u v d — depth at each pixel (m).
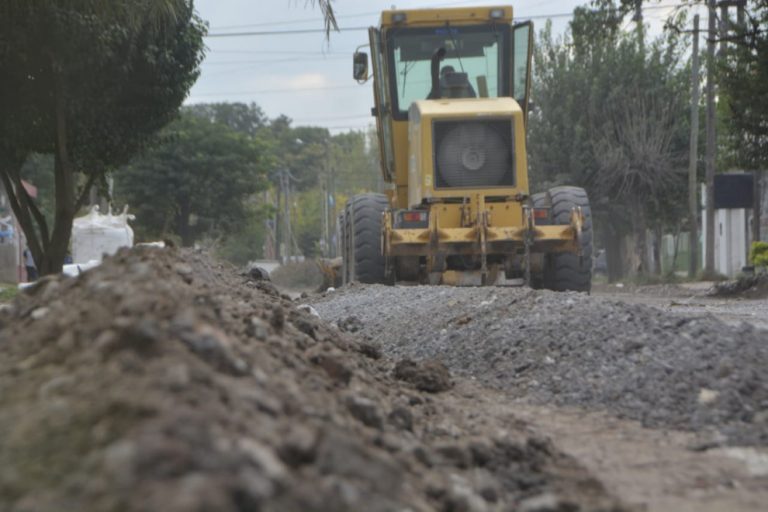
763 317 27.16
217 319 10.59
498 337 18.16
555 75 93.06
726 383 13.08
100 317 8.82
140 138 47.41
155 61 44.34
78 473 6.04
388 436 9.13
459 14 35.69
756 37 51.25
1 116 41.97
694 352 14.36
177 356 7.64
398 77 35.75
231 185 136.62
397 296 27.73
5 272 85.81
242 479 5.82
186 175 131.25
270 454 6.31
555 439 11.93
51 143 45.53
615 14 65.62
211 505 5.45
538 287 34.72
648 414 13.00
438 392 15.40
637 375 14.16
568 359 15.85
